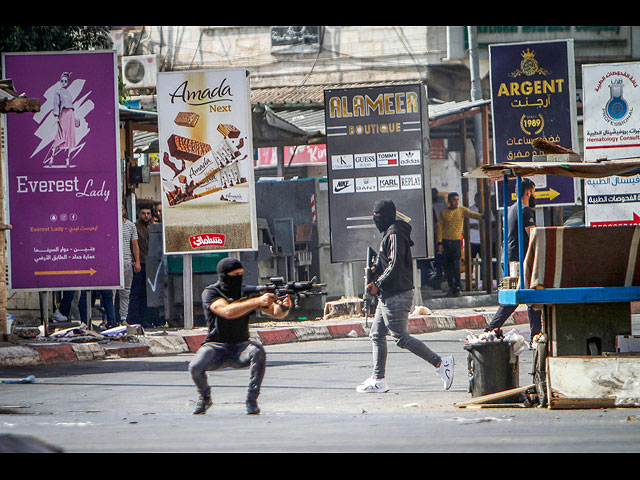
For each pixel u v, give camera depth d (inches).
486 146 2167.8
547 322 769.6
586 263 743.1
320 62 3484.3
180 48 3609.7
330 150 1701.5
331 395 910.4
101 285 1411.2
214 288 757.9
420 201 1688.0
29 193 1409.9
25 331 1370.6
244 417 730.2
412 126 1686.8
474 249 2556.6
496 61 1749.5
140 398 910.4
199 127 1518.2
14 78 1400.1
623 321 753.0
